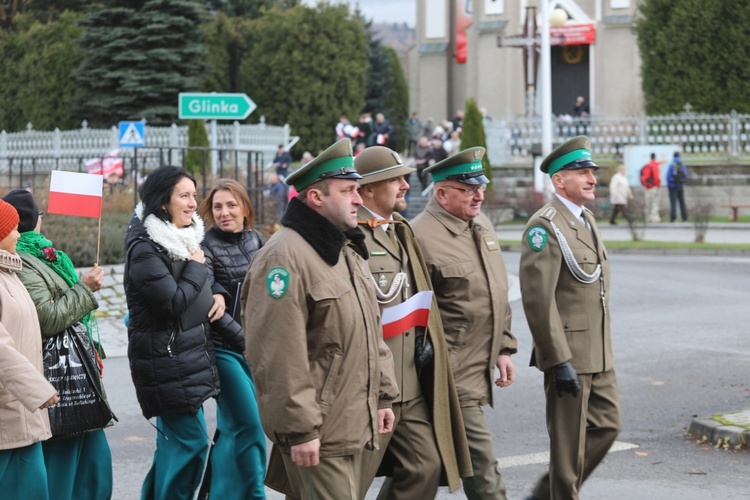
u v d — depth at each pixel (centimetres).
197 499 772
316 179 546
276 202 2594
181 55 4903
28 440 600
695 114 3994
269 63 5569
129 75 4788
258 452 755
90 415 666
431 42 5625
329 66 5572
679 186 3556
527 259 707
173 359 700
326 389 542
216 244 779
